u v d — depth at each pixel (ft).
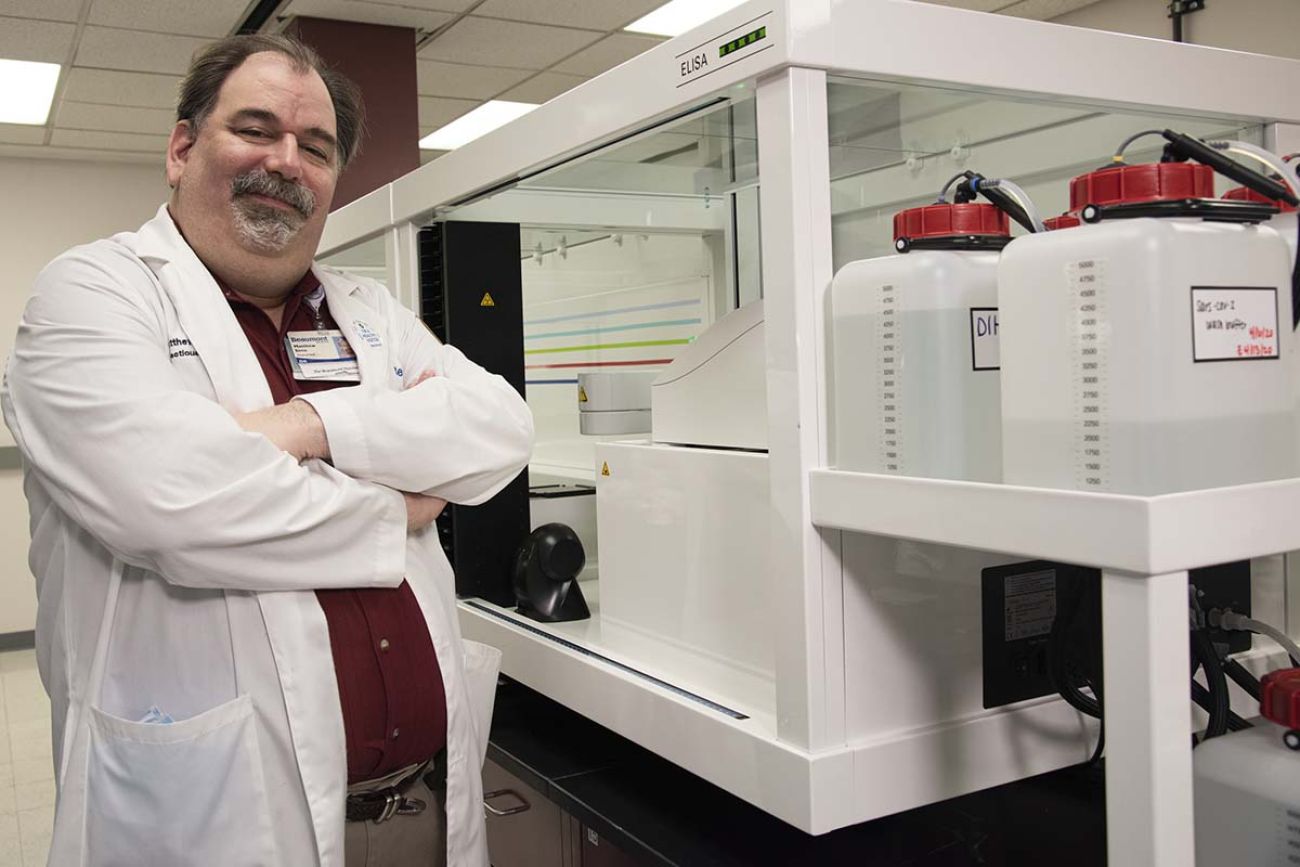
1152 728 2.16
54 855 3.37
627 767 4.38
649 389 5.90
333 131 3.76
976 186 2.99
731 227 5.16
